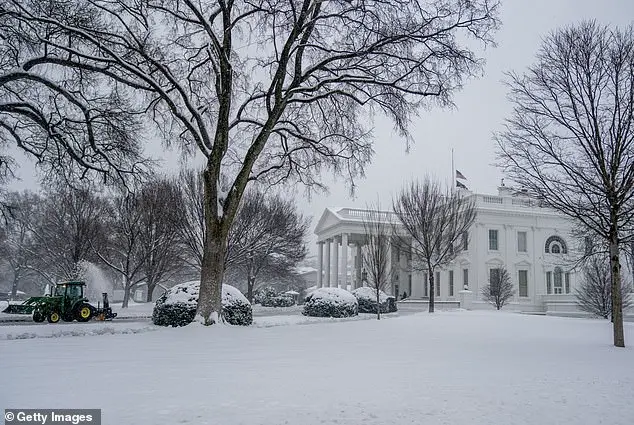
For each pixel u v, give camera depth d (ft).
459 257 165.07
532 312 148.56
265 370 23.47
